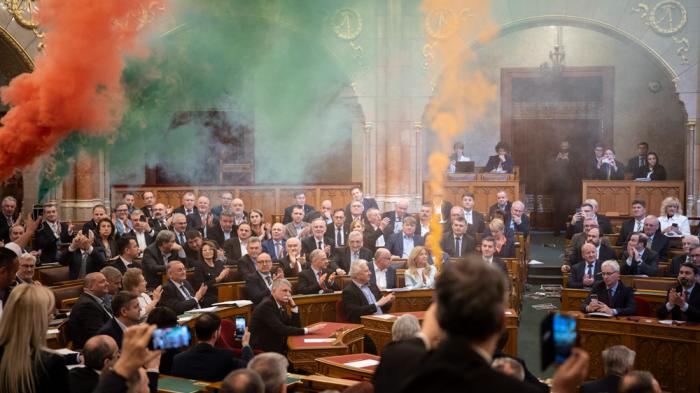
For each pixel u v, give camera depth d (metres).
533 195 22.17
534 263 16.58
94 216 13.50
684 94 18.17
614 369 6.95
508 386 2.36
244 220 15.42
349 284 10.71
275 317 9.43
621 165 18.25
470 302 2.41
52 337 8.24
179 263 10.09
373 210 14.81
